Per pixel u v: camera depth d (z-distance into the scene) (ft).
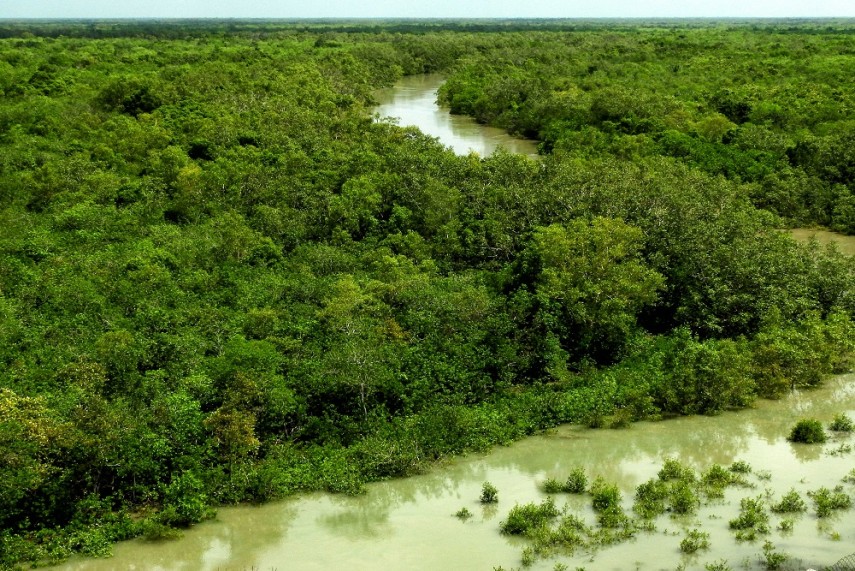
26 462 64.08
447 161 153.17
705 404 89.51
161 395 77.56
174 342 88.33
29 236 126.21
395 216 135.44
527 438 84.23
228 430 72.84
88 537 64.44
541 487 73.92
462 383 89.10
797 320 103.81
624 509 69.00
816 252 123.85
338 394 84.23
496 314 98.73
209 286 111.55
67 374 79.92
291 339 92.58
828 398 92.32
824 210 161.79
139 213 141.08
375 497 72.90
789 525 64.69
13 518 65.00
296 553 63.82
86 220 132.77
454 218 134.21
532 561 61.46
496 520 68.28
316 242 132.98
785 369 93.76
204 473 71.51
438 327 96.07
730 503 69.41
